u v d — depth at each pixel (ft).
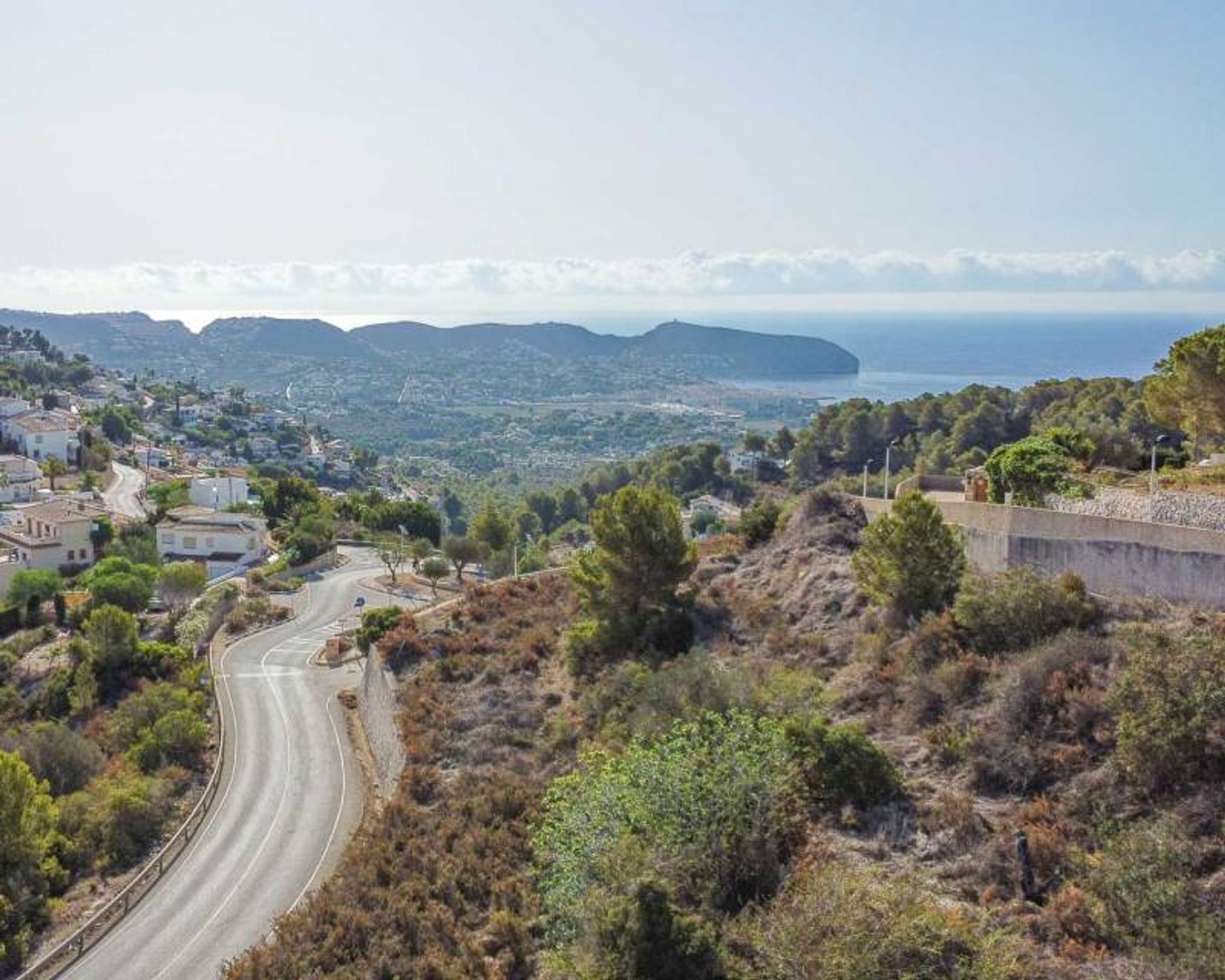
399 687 132.46
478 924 81.05
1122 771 69.67
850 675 96.27
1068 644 82.02
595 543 130.82
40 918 97.81
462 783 102.32
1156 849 60.29
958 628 93.76
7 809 103.19
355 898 84.23
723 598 126.82
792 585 123.44
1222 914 55.47
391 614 183.93
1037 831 66.54
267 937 91.25
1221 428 128.36
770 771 74.18
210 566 268.41
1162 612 86.63
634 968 58.65
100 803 117.19
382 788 121.60
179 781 127.95
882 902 57.98
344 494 492.95
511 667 130.00
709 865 69.51
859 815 73.10
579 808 75.51
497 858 88.33
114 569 229.86
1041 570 99.81
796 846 70.74
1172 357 132.57
